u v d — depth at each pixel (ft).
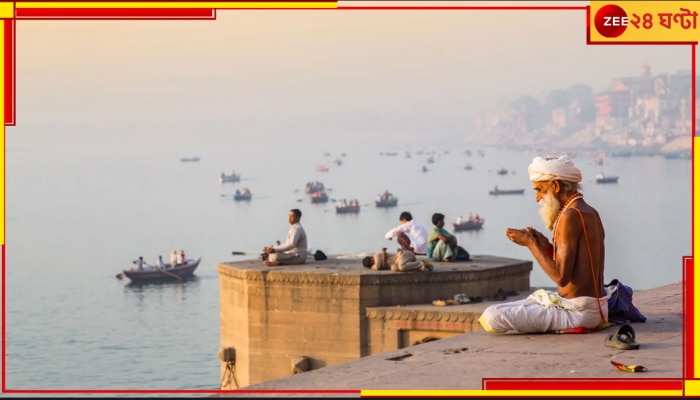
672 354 35.06
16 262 492.13
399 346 92.17
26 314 295.48
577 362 34.17
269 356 97.19
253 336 97.71
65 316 288.51
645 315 43.21
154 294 343.87
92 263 484.74
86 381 169.68
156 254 538.47
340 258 108.58
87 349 215.31
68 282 390.01
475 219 617.21
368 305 93.66
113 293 351.25
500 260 106.01
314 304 95.20
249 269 98.32
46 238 636.48
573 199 40.01
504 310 39.68
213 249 563.48
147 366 190.80
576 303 39.40
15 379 168.86
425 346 37.68
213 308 303.89
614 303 40.40
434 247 104.78
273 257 100.73
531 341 38.19
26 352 207.72
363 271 96.22
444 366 33.86
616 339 36.58
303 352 95.66
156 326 265.13
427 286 94.99
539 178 40.09
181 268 384.27
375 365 34.22
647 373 32.48
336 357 94.48
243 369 99.09
